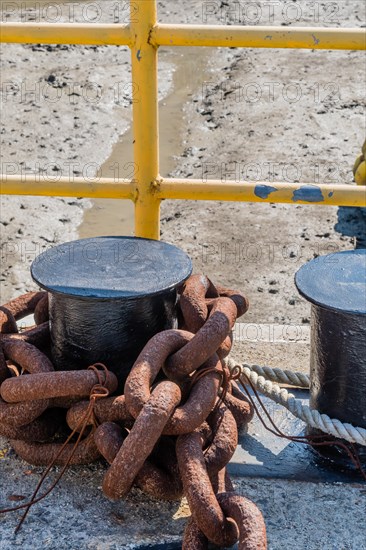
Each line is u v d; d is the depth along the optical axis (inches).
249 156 328.8
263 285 251.3
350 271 126.4
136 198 141.1
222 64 417.7
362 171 289.1
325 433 126.7
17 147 331.3
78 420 115.6
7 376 122.9
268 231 281.0
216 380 115.6
